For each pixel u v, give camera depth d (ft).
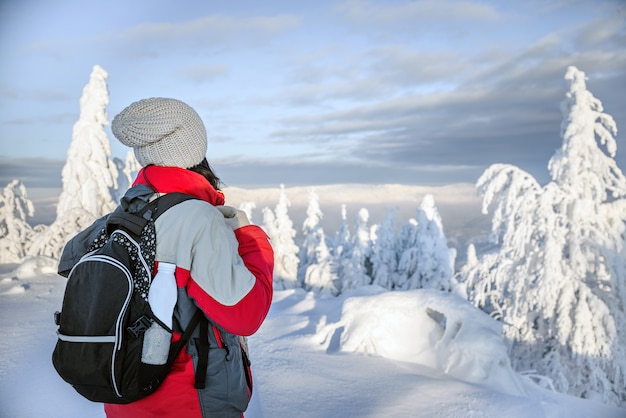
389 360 24.25
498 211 57.57
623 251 51.80
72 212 65.10
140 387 4.47
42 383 16.99
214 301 4.66
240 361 5.27
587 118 53.72
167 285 4.62
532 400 19.74
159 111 5.11
